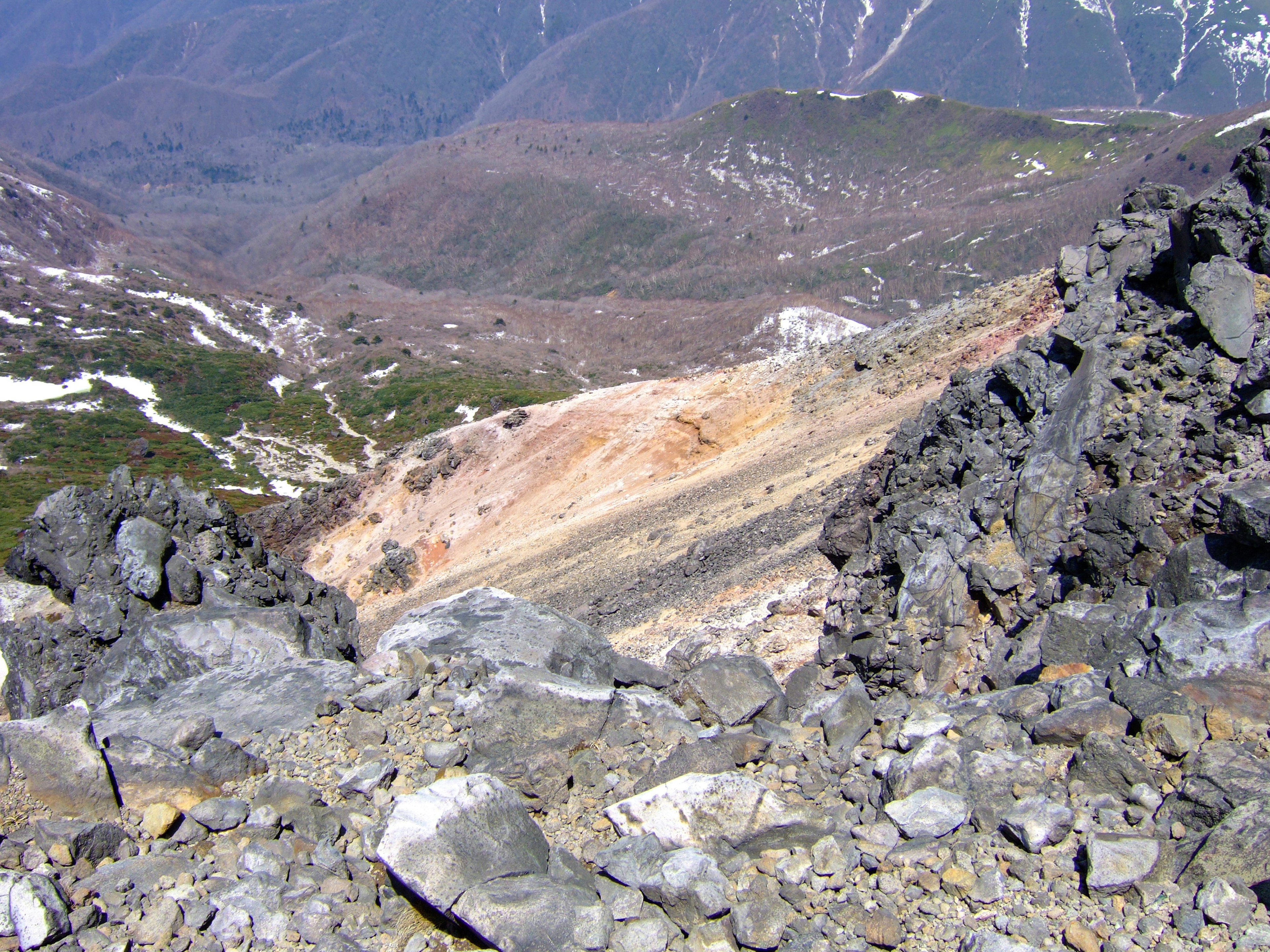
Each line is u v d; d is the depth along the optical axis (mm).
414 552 65125
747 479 41531
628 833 8164
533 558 48531
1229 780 7031
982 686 12195
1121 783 7633
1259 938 5777
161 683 13008
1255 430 12070
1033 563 13469
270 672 11805
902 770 8062
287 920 7105
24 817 8055
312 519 74000
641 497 50719
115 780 8625
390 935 7137
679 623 27344
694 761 9031
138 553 16703
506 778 9195
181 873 7559
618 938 6895
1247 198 13898
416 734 10188
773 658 20859
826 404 48031
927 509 17203
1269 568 9555
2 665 19391
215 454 170000
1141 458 12844
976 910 6668
